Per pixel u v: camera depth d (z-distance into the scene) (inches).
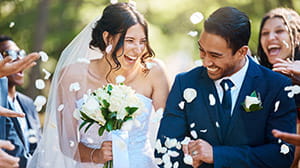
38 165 137.9
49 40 429.1
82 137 136.6
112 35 130.5
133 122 125.3
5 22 423.5
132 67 134.8
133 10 133.0
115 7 132.6
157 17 439.8
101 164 131.6
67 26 440.8
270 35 152.3
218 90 126.5
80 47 139.2
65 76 137.7
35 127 168.9
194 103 127.3
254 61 129.0
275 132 103.2
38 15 418.9
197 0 432.8
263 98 123.7
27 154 158.6
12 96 165.8
